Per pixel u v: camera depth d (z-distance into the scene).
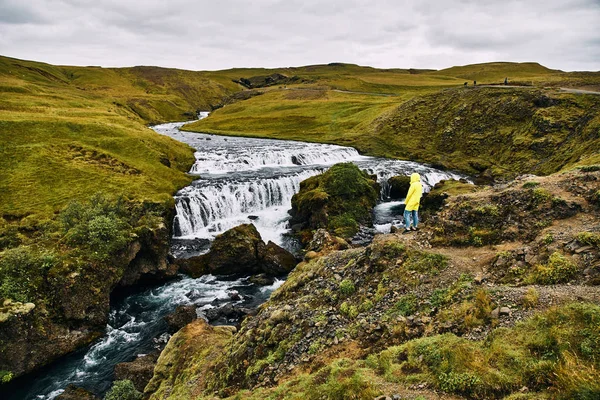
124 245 31.45
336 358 13.03
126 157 55.81
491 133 73.00
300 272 21.05
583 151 52.31
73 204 35.66
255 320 18.14
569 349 9.02
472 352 10.27
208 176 58.50
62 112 74.31
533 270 13.32
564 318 9.98
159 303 30.92
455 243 17.47
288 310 16.62
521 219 16.88
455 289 13.61
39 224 35.50
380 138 87.12
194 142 89.94
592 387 7.67
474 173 65.25
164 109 174.62
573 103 65.81
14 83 100.81
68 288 26.80
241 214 49.03
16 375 23.31
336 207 44.38
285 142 92.00
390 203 53.22
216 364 17.41
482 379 9.30
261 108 143.50
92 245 30.39
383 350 12.06
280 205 52.94
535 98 71.69
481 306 12.01
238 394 13.62
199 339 21.47
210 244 40.47
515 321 10.90
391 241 17.34
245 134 104.38
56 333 25.39
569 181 17.95
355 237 40.19
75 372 23.78
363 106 122.62
